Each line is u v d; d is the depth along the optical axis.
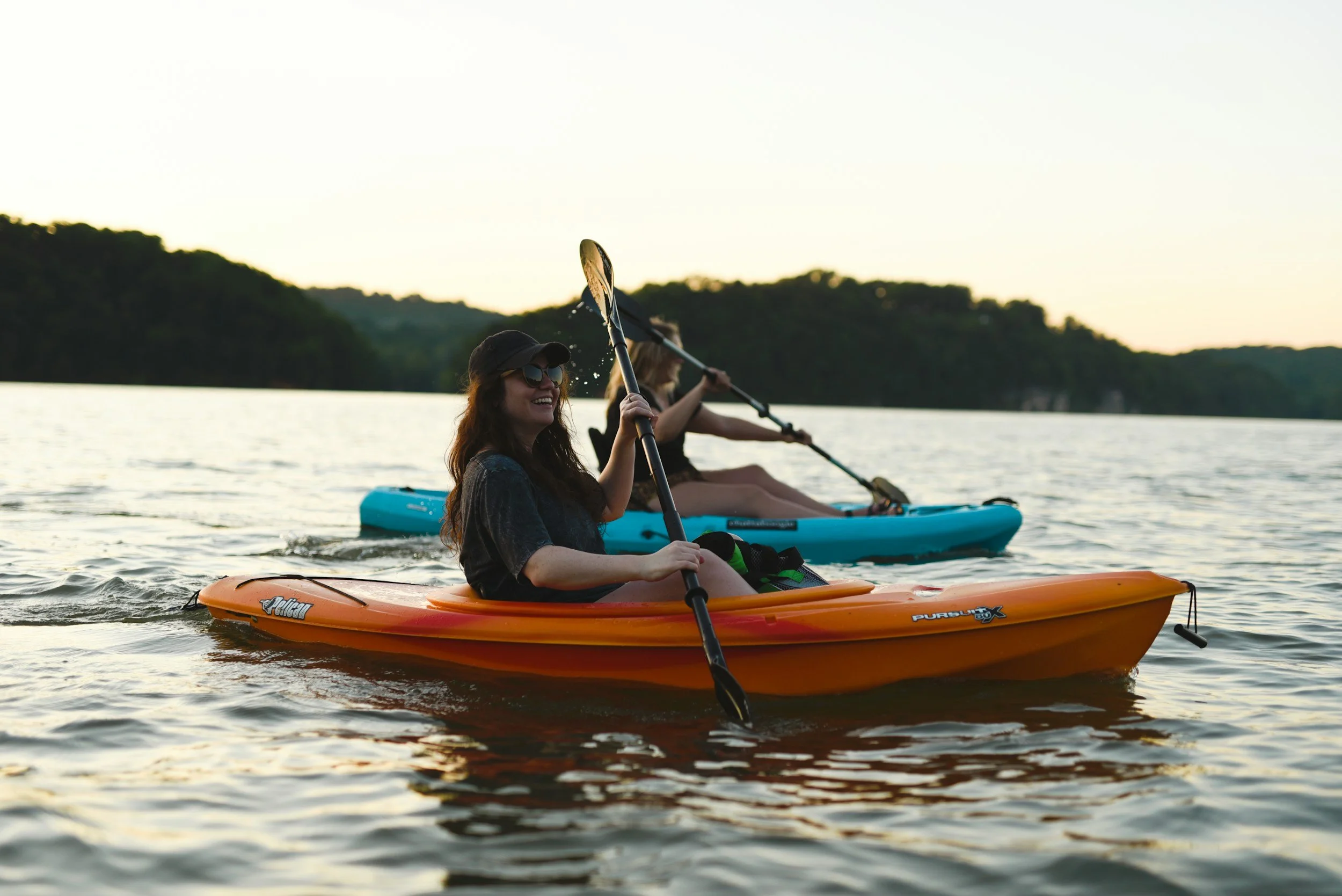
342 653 3.76
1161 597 3.50
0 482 9.69
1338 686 3.50
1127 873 2.12
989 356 94.81
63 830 2.26
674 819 2.35
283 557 6.00
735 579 3.52
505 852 2.19
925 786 2.57
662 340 6.25
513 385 3.23
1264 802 2.47
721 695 3.08
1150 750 2.84
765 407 6.74
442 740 2.88
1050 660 3.49
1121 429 46.00
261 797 2.47
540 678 3.48
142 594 4.78
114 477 10.62
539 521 3.19
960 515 6.69
